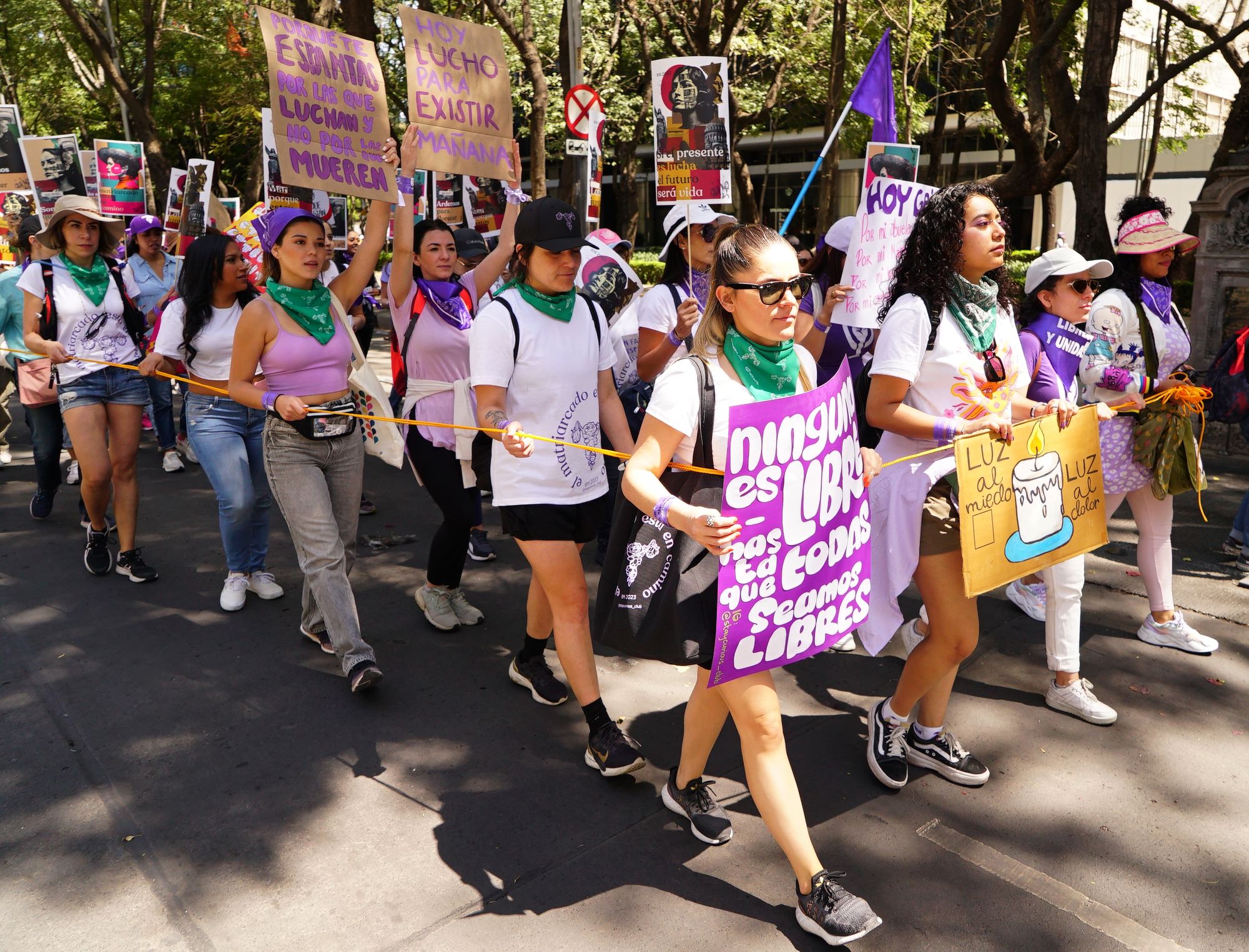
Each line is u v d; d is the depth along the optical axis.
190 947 2.54
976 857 2.92
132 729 3.65
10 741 3.57
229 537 4.72
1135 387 4.05
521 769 3.39
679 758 3.42
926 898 2.74
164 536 5.93
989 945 2.56
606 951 2.53
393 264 4.43
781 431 2.39
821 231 12.00
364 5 9.22
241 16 18.27
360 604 4.86
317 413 3.72
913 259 3.03
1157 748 3.54
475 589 5.08
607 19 16.59
